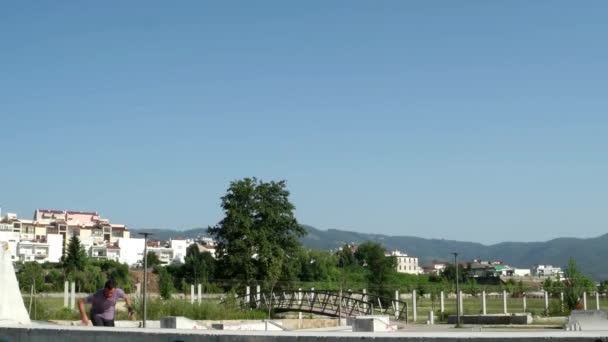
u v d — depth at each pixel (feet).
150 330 26.17
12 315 44.16
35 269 220.64
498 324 162.40
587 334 21.35
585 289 205.26
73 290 143.02
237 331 25.18
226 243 233.55
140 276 393.29
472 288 340.80
